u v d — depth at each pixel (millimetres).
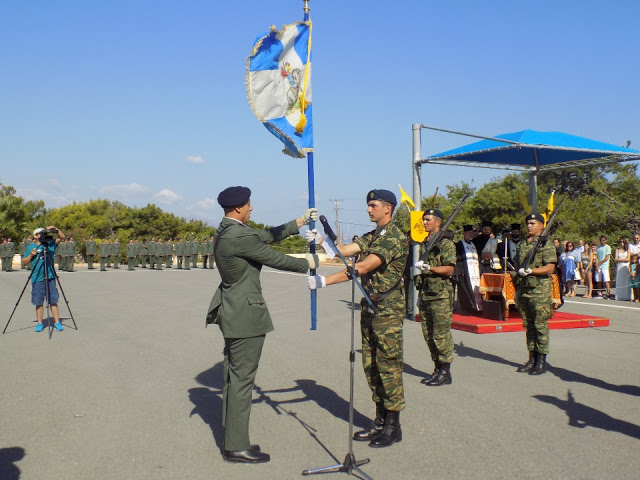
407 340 9844
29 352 8766
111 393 6508
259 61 5320
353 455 4383
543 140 11773
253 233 4613
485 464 4492
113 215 61438
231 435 4566
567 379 7129
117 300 16234
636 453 4719
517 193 30078
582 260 17828
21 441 4996
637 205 27438
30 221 49281
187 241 37000
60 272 31328
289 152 5574
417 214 11953
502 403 6121
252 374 4637
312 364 7957
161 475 4305
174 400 6238
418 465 4484
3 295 17609
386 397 4930
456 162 13445
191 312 13516
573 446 4871
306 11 5570
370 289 5070
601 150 11664
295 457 4668
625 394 6449
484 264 12477
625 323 11633
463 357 8430
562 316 11742
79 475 4297
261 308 4637
